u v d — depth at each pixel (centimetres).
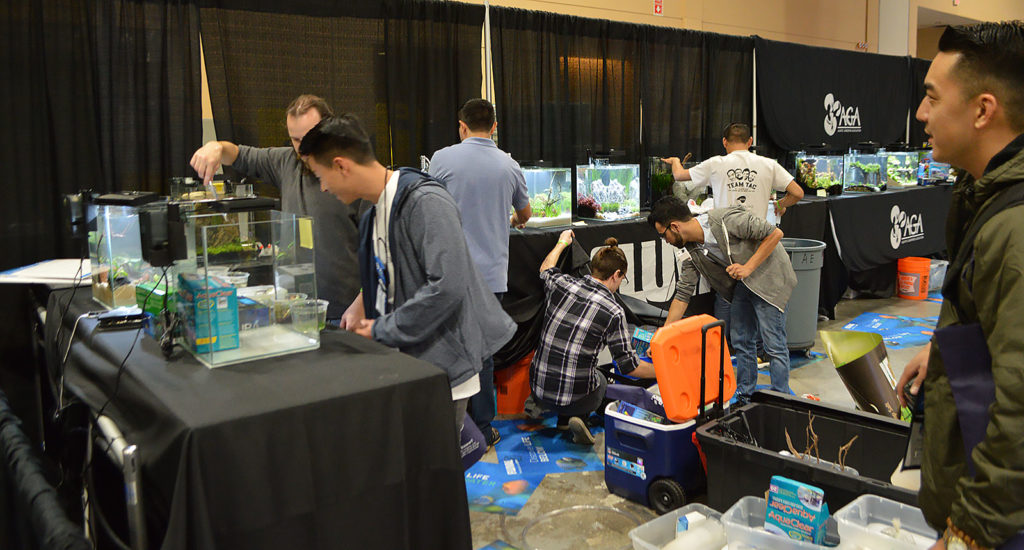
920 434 141
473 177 336
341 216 254
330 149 196
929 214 708
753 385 396
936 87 118
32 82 306
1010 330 102
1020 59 109
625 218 482
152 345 191
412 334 194
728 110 573
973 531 107
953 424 118
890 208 648
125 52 325
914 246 689
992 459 104
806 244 519
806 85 626
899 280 710
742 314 388
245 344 180
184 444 136
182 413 142
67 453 202
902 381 162
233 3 345
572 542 270
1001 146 113
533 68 454
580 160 486
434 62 407
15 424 189
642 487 292
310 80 369
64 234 319
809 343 503
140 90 330
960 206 125
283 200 263
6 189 303
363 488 160
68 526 140
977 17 1020
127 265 219
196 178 337
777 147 621
